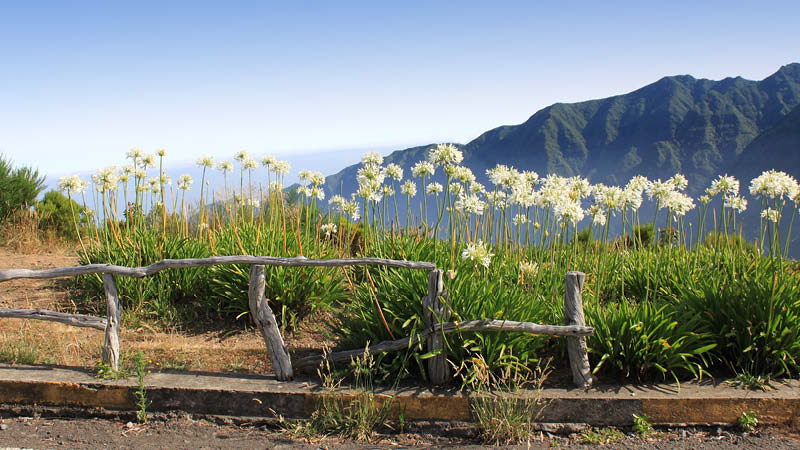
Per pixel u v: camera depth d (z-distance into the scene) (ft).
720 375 14.57
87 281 21.74
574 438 12.46
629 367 14.15
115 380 13.87
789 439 12.12
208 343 18.02
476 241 19.85
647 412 12.88
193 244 22.56
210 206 27.27
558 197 18.38
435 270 13.93
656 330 14.29
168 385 13.58
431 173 20.08
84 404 13.56
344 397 13.07
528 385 13.82
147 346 17.33
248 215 28.55
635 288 20.72
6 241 35.86
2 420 13.10
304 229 28.58
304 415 13.19
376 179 21.62
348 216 22.85
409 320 14.03
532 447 11.98
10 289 23.27
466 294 15.12
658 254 21.80
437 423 12.85
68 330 18.74
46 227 39.09
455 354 13.99
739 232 20.98
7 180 39.75
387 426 12.91
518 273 19.97
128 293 20.62
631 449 11.82
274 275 19.36
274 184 23.66
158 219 26.20
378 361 14.17
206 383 13.79
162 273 21.04
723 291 15.66
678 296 18.70
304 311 20.11
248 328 19.48
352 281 22.66
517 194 19.42
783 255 18.52
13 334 17.99
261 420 13.08
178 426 12.92
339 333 16.51
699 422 12.83
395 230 22.30
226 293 19.58
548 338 15.75
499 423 12.33
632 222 23.93
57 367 14.87
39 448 11.55
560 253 20.22
